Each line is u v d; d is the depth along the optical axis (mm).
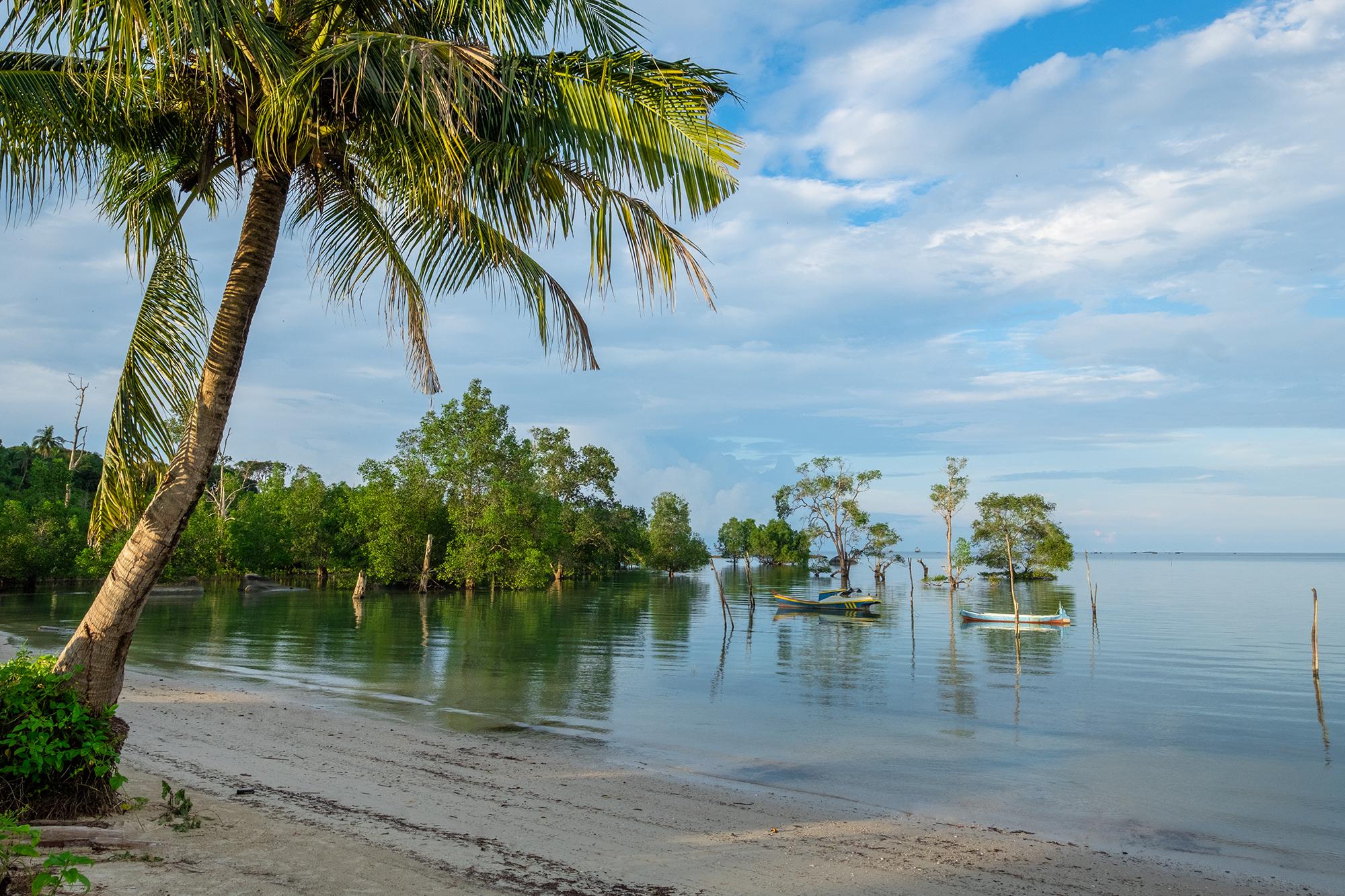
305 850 6492
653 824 8469
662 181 6809
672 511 99062
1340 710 17109
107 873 5406
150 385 7062
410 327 8906
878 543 82188
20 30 6066
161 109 7066
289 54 6336
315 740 12156
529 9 6715
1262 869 7871
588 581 84375
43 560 49812
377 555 59094
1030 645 29891
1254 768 12180
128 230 8180
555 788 9930
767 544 136250
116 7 5211
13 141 6762
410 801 8867
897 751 12844
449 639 28828
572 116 6707
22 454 73875
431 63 5676
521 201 7035
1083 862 7867
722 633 32906
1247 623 39562
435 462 60219
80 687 6523
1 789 6184
